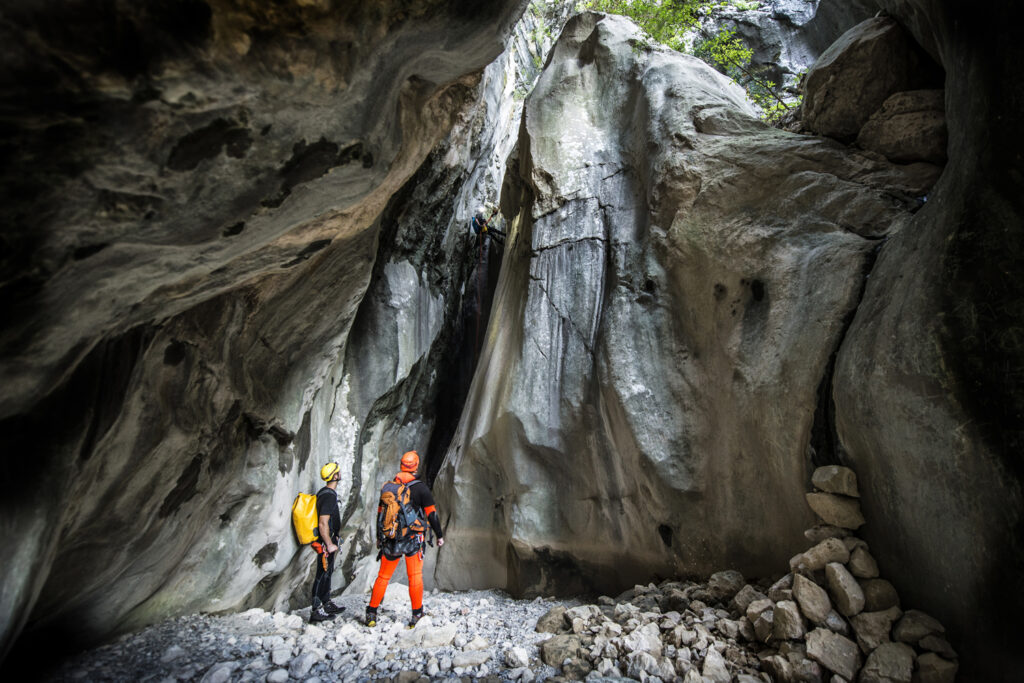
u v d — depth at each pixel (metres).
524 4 3.65
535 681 3.45
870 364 3.45
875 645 3.06
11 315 2.14
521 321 6.70
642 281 5.67
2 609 2.47
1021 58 2.84
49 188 1.95
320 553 5.41
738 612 3.83
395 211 7.35
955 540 2.93
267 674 3.59
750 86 10.07
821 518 3.73
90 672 3.56
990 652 2.74
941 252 3.20
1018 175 2.88
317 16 2.26
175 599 4.67
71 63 1.73
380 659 3.89
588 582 5.77
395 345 7.38
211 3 1.96
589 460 5.79
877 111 4.87
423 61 3.26
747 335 4.62
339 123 2.86
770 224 4.88
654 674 3.30
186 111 2.14
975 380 2.89
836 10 9.55
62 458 2.79
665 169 5.75
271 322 4.55
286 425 5.19
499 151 12.22
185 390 3.83
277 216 3.11
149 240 2.52
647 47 6.96
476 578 6.97
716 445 4.72
